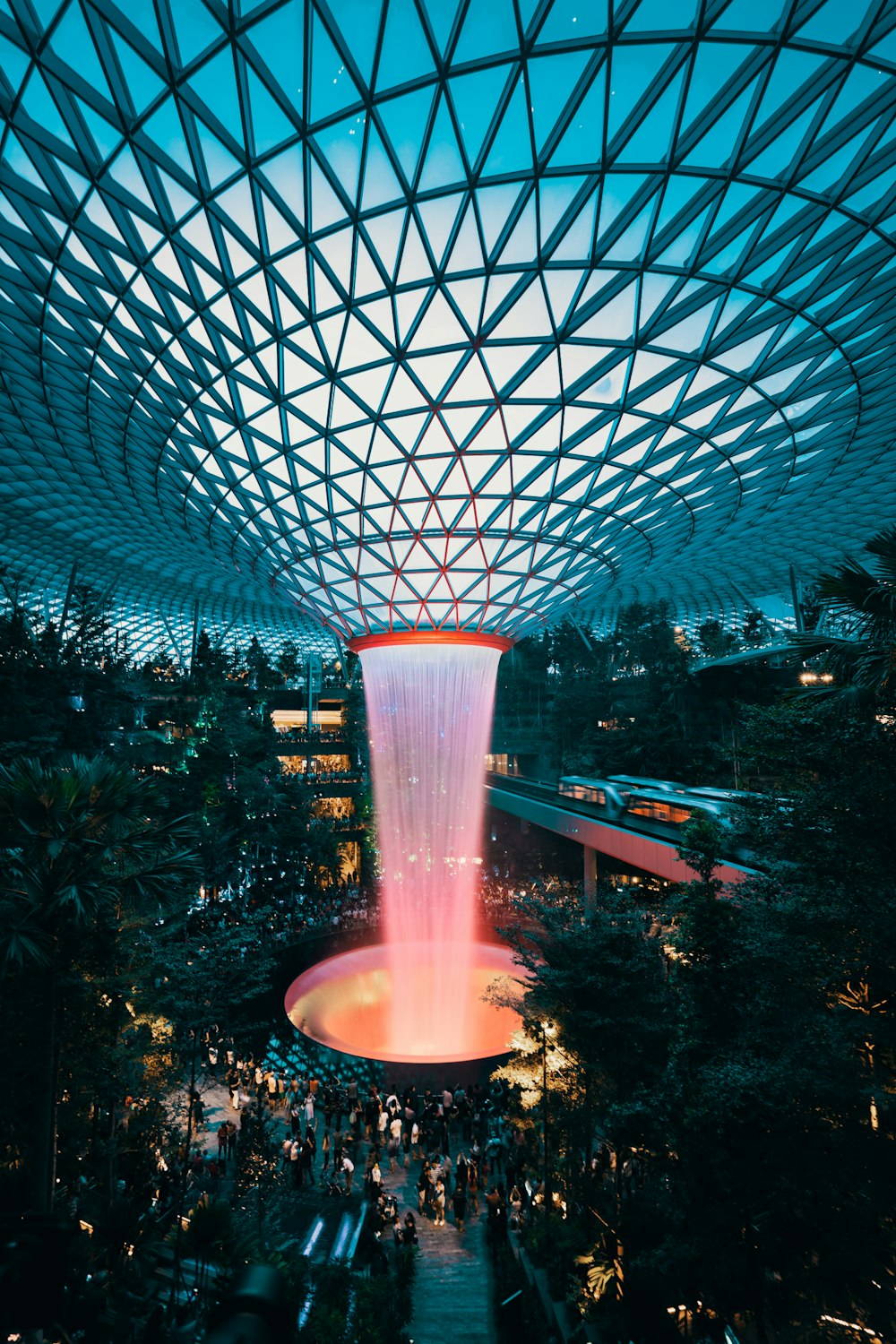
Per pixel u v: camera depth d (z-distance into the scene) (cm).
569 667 7462
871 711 995
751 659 4822
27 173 1878
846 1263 872
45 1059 1177
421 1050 3291
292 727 8681
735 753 1341
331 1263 1427
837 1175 888
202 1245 1106
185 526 3634
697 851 1272
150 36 1554
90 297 2283
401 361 2414
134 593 6938
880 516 4650
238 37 1538
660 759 4694
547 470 2972
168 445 2936
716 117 1692
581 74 1611
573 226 1964
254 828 4522
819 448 3158
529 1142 1853
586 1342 1187
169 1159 1777
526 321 2269
